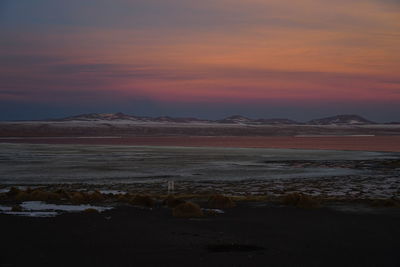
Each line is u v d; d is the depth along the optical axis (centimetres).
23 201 2483
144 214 1903
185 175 5028
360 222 1725
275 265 1087
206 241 1355
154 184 4088
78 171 5462
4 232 1448
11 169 5684
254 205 2303
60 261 1098
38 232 1458
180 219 1773
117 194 2998
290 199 2325
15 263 1070
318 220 1766
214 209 2100
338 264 1102
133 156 8794
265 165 6588
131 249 1241
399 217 1852
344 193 3350
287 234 1478
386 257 1173
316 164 6775
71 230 1500
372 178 4669
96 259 1124
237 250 1243
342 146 15175
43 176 4822
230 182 4275
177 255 1178
